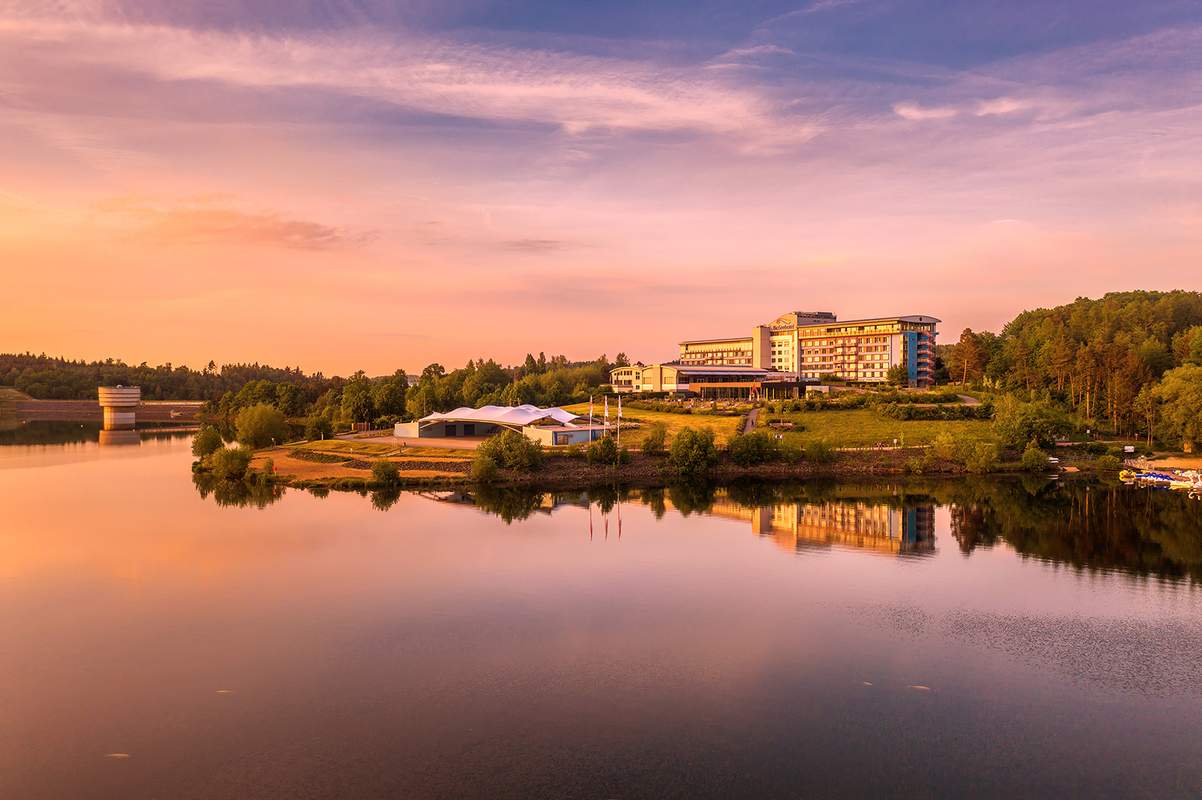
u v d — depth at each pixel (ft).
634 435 635.25
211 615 234.38
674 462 529.86
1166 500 424.05
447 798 141.79
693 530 351.46
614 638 214.28
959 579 267.18
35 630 222.89
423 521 373.40
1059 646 206.08
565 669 194.49
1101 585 258.98
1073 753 154.40
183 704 177.78
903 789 143.13
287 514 392.06
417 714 172.35
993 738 160.04
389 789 144.77
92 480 516.32
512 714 172.14
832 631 218.18
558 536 338.75
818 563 289.94
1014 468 533.14
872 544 320.91
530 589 258.78
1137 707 172.45
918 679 186.91
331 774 149.59
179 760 155.02
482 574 276.41
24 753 157.99
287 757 155.63
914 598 246.27
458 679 189.26
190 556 303.48
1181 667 192.44
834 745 157.99
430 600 247.29
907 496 449.06
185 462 623.77
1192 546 312.91
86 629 223.51
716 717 169.68
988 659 197.88
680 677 189.26
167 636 217.97
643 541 328.08
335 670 195.21
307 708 175.73
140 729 166.91
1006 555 301.02
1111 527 352.08
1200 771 148.25
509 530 351.87
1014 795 141.38
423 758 154.81
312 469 546.67
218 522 370.53
